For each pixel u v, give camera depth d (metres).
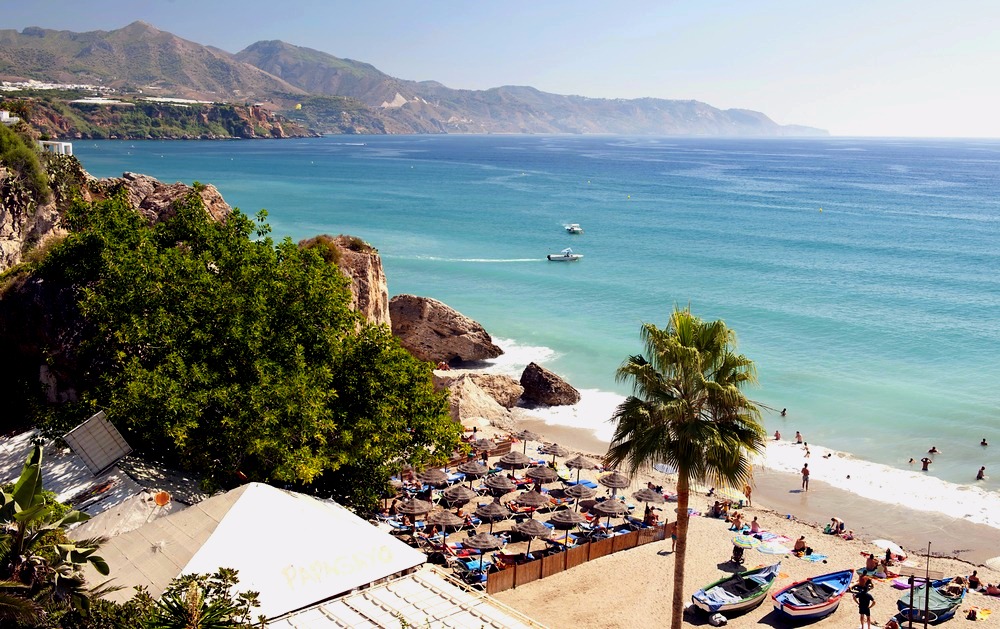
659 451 22.38
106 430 27.30
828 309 88.75
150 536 20.70
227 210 65.62
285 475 25.92
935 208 199.88
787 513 42.72
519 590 31.52
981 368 68.56
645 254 125.19
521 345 75.31
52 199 56.91
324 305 32.25
